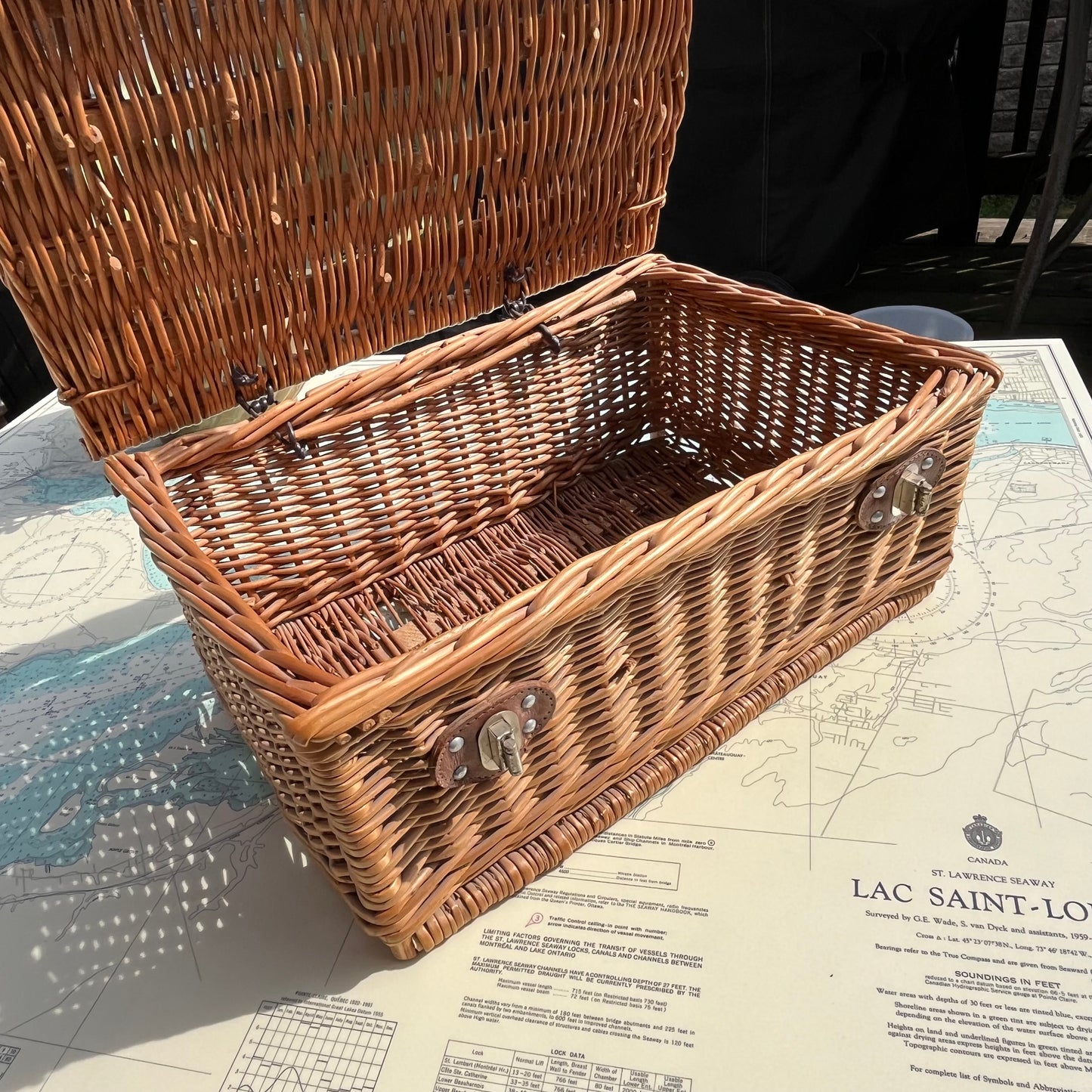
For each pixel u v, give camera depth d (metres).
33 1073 0.61
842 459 0.70
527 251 0.95
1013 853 0.67
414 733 0.55
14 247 0.63
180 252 0.71
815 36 1.57
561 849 0.68
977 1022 0.58
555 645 0.59
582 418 1.08
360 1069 0.59
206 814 0.78
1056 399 1.14
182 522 0.70
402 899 0.60
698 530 0.62
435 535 1.00
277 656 0.55
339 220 0.78
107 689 0.92
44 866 0.75
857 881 0.66
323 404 0.86
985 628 0.85
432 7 0.71
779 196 1.75
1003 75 2.20
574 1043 0.59
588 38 0.81
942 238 2.30
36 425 1.38
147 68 0.62
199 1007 0.64
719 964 0.62
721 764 0.76
